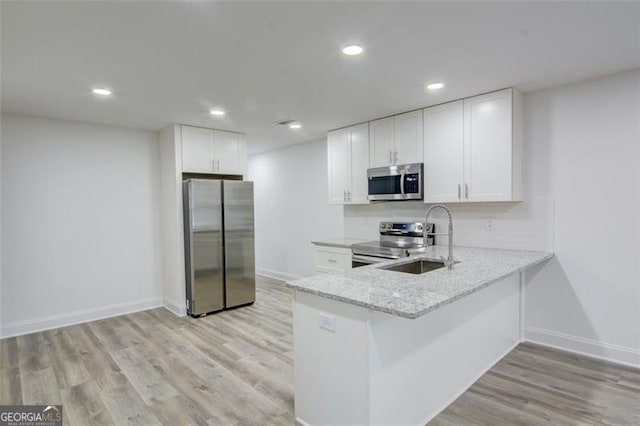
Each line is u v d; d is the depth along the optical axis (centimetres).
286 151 605
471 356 256
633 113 271
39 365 298
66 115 379
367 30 207
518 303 326
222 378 273
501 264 260
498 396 241
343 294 183
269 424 217
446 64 257
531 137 321
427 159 363
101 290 425
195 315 421
